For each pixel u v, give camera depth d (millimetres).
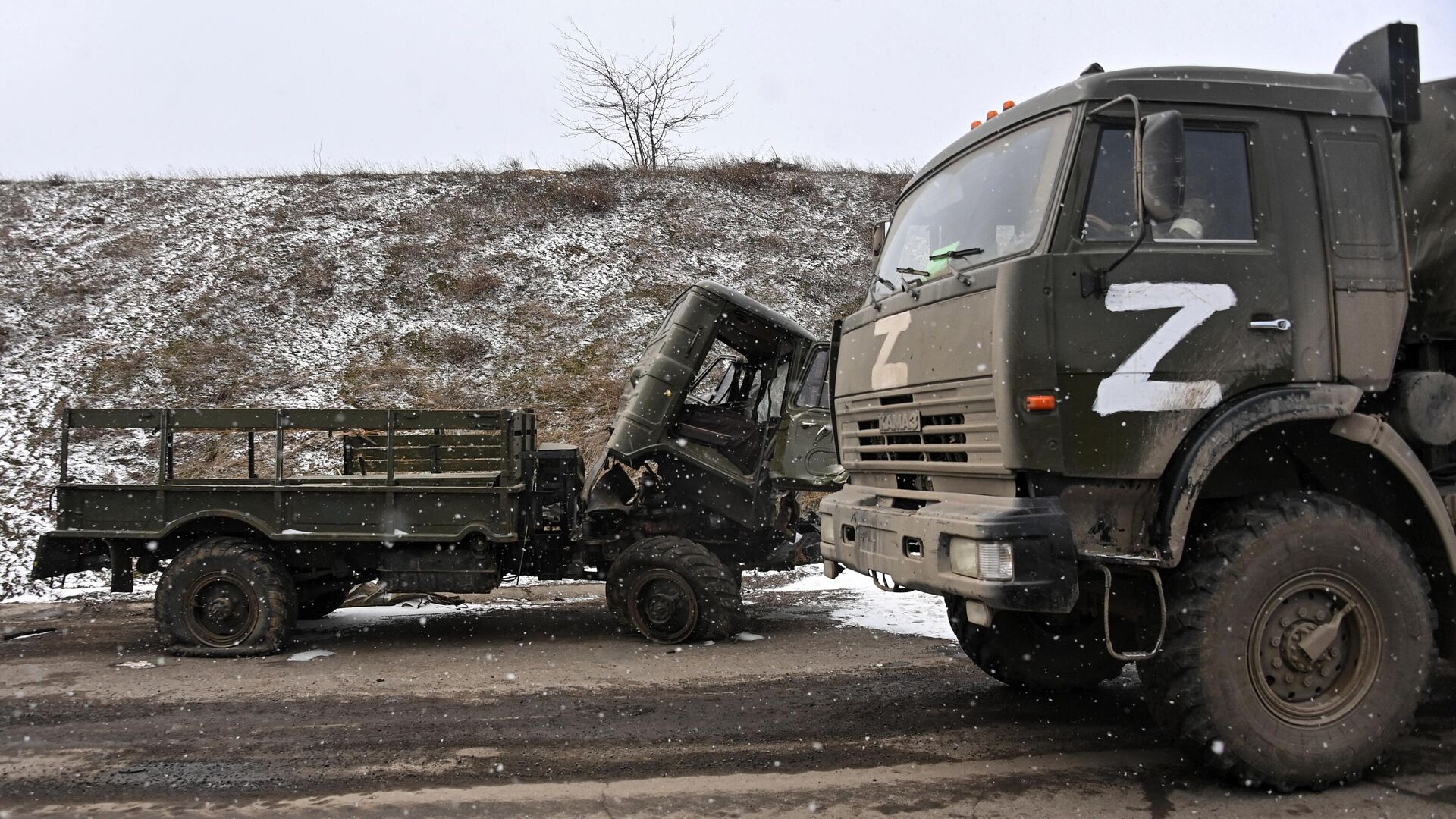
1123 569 3848
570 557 7816
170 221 20828
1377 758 3746
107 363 15883
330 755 4320
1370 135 4113
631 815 3570
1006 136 4309
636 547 7246
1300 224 3953
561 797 3764
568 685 5727
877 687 5609
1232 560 3623
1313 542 3658
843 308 19078
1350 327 3953
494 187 23172
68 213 20828
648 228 21719
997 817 3516
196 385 15539
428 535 7090
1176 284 3764
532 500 7520
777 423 7887
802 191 23812
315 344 17297
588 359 17359
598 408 15664
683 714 5027
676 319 7828
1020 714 4965
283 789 3883
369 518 7090
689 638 7109
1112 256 3713
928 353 4109
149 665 6379
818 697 5375
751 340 8375
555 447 7941
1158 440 3709
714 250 21031
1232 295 3811
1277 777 3645
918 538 3959
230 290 18453
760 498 7828
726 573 7199
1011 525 3529
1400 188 4188
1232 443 3627
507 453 7168
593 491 7934
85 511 7070
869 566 4391
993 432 3721
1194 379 3756
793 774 4035
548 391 16297
